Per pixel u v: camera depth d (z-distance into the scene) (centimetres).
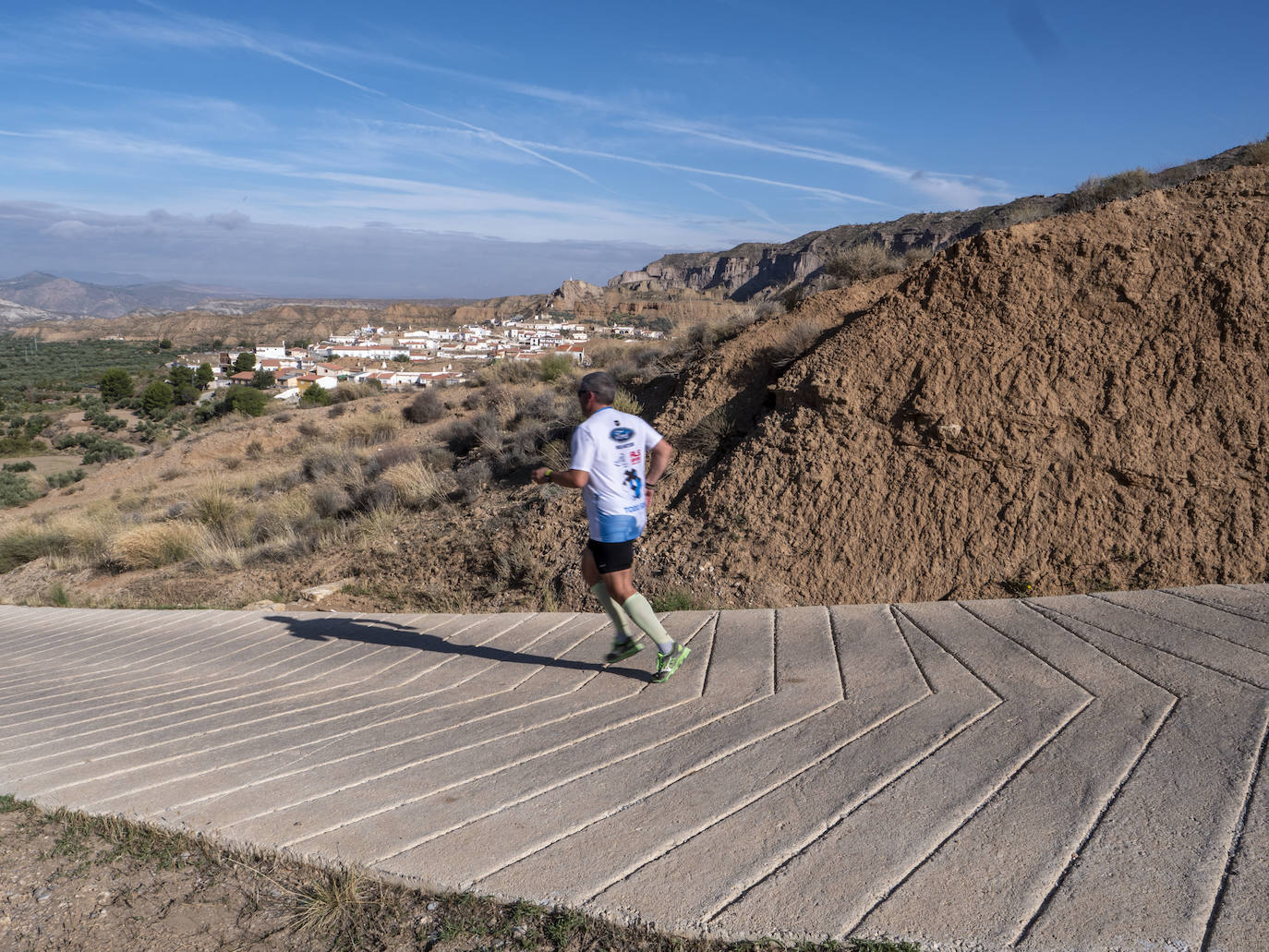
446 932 259
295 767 400
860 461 685
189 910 288
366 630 719
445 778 370
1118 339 642
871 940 229
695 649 526
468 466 1249
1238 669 384
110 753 448
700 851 284
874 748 353
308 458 1858
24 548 1619
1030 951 218
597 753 382
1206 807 274
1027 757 328
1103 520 592
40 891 305
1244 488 569
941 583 607
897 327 730
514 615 701
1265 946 208
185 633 823
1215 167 955
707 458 827
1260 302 609
